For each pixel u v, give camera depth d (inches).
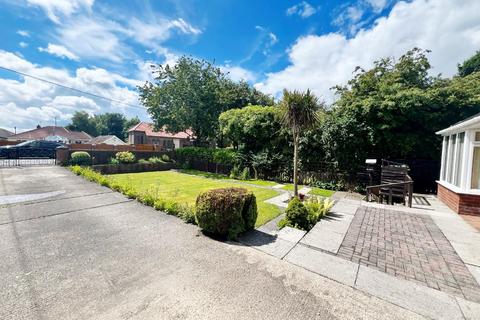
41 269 124.6
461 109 370.6
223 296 104.9
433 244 166.2
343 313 95.3
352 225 207.3
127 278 118.0
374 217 232.7
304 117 263.0
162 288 110.0
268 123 482.9
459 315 95.0
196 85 770.8
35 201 261.0
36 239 163.5
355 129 394.3
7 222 195.6
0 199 264.5
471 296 107.6
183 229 188.5
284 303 100.9
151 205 255.1
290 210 200.5
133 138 1342.3
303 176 454.9
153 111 789.9
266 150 504.1
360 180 399.5
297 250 154.3
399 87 409.1
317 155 450.6
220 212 169.0
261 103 1065.5
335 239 173.9
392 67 535.8
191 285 112.7
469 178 242.2
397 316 94.0
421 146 393.4
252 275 122.8
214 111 818.8
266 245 161.2
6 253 141.8
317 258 143.6
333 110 445.7
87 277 118.1
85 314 92.3
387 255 148.7
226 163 595.2
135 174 584.1
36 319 88.7
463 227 202.8
